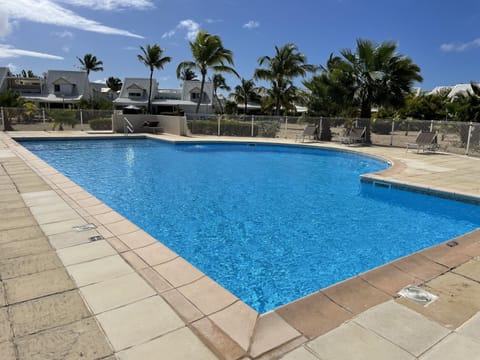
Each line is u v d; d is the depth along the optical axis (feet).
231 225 19.12
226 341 6.99
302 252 15.80
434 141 43.55
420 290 9.34
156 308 8.14
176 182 29.19
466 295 9.07
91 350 6.56
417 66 51.16
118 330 7.22
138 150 47.73
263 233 18.02
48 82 142.41
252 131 64.69
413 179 26.61
